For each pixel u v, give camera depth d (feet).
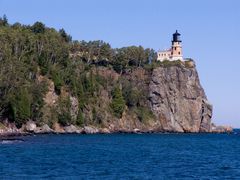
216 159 340.59
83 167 259.19
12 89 615.16
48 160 288.92
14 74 623.36
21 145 409.69
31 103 631.97
